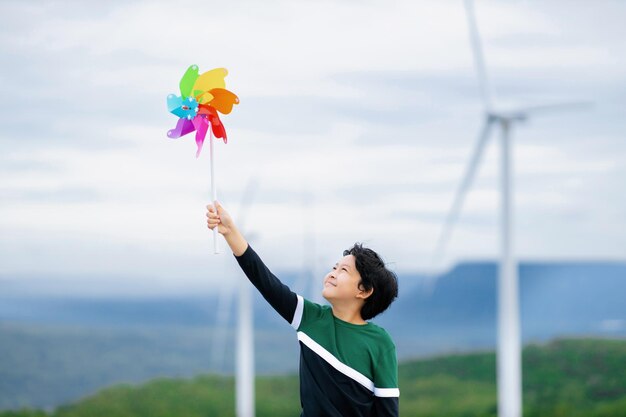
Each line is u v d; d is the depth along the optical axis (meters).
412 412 59.88
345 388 6.70
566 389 60.09
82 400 62.62
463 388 63.53
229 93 6.94
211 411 59.03
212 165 6.88
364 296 6.84
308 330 6.80
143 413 59.69
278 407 61.38
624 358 61.88
